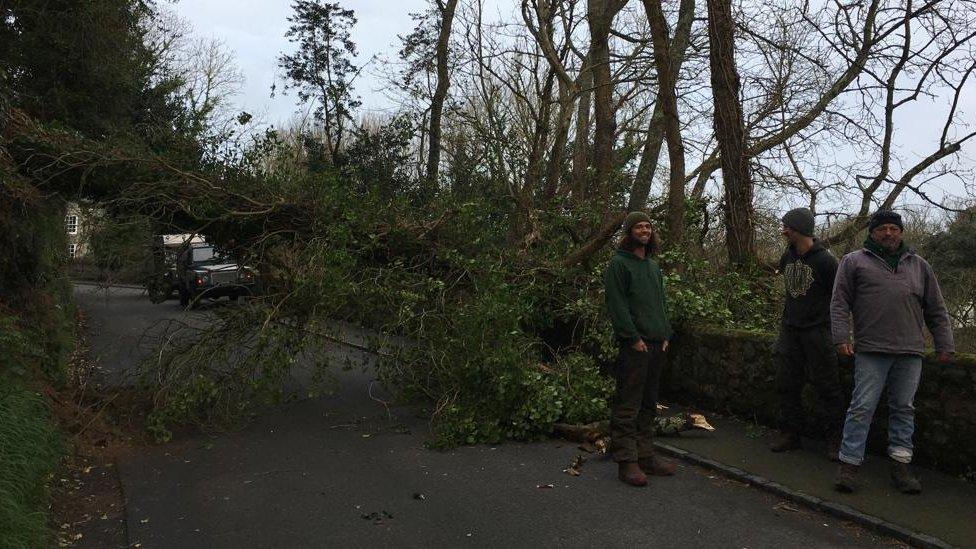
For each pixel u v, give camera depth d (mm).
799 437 5688
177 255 8508
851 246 10578
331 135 22031
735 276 8242
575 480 5238
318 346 7367
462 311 7188
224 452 6133
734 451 5703
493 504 4723
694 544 3998
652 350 5219
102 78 14312
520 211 9922
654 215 9562
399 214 8234
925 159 9688
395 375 7562
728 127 9297
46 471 4867
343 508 4680
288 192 8039
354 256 7680
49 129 7742
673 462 5637
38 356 7078
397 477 5367
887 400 5340
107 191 7770
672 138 9406
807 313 5422
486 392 6719
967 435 4777
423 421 7262
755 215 9680
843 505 4410
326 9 22781
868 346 4621
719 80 9289
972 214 10102
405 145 15539
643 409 5332
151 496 4977
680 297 7441
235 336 7285
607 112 12344
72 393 7438
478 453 6055
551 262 8500
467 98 14227
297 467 5656
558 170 11641
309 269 7391
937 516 4164
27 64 13320
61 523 4469
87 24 13453
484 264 7895
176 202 7578
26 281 7891
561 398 6531
